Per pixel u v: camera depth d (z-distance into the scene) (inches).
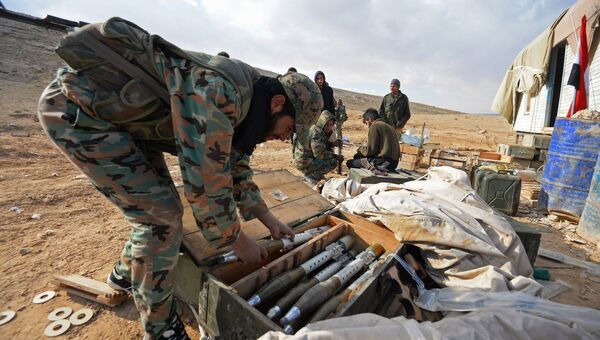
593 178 161.0
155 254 64.5
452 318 66.0
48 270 110.3
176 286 90.4
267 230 101.1
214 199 59.6
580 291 115.4
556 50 384.8
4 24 991.6
